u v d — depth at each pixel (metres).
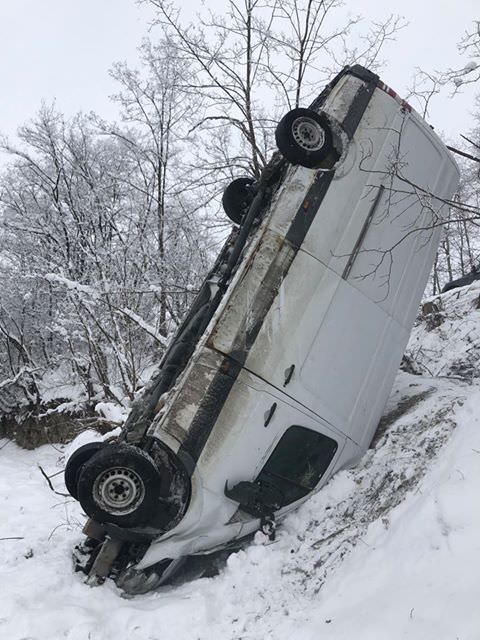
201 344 4.28
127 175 15.47
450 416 4.41
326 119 4.67
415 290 5.27
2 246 17.45
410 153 5.04
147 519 4.05
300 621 3.45
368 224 4.78
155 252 12.43
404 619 2.89
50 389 16.58
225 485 4.21
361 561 3.60
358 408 4.81
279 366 4.35
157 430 4.11
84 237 13.66
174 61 11.20
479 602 2.70
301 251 4.48
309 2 9.72
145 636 3.69
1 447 17.06
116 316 11.12
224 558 4.55
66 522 5.98
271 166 4.95
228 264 4.84
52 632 3.67
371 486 4.45
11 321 18.42
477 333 9.04
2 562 4.92
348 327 4.70
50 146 17.77
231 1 9.84
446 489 3.41
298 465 4.56
